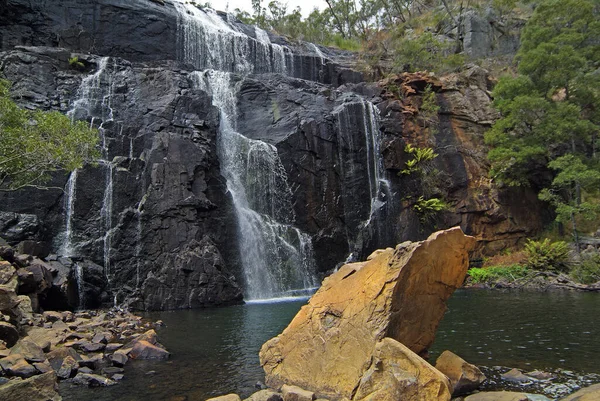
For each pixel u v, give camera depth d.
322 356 7.33
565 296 19.00
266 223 23.20
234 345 10.61
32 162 14.15
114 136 20.25
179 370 8.48
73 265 16.72
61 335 9.84
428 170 29.86
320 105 27.81
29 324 10.55
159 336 11.77
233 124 25.81
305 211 24.91
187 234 19.38
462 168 30.45
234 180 23.53
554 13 30.69
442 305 7.89
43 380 6.61
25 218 16.59
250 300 20.92
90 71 23.92
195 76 25.48
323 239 25.00
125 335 11.16
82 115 20.92
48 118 14.22
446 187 30.00
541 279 23.39
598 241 26.27
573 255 25.50
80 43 25.84
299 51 35.97
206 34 30.27
